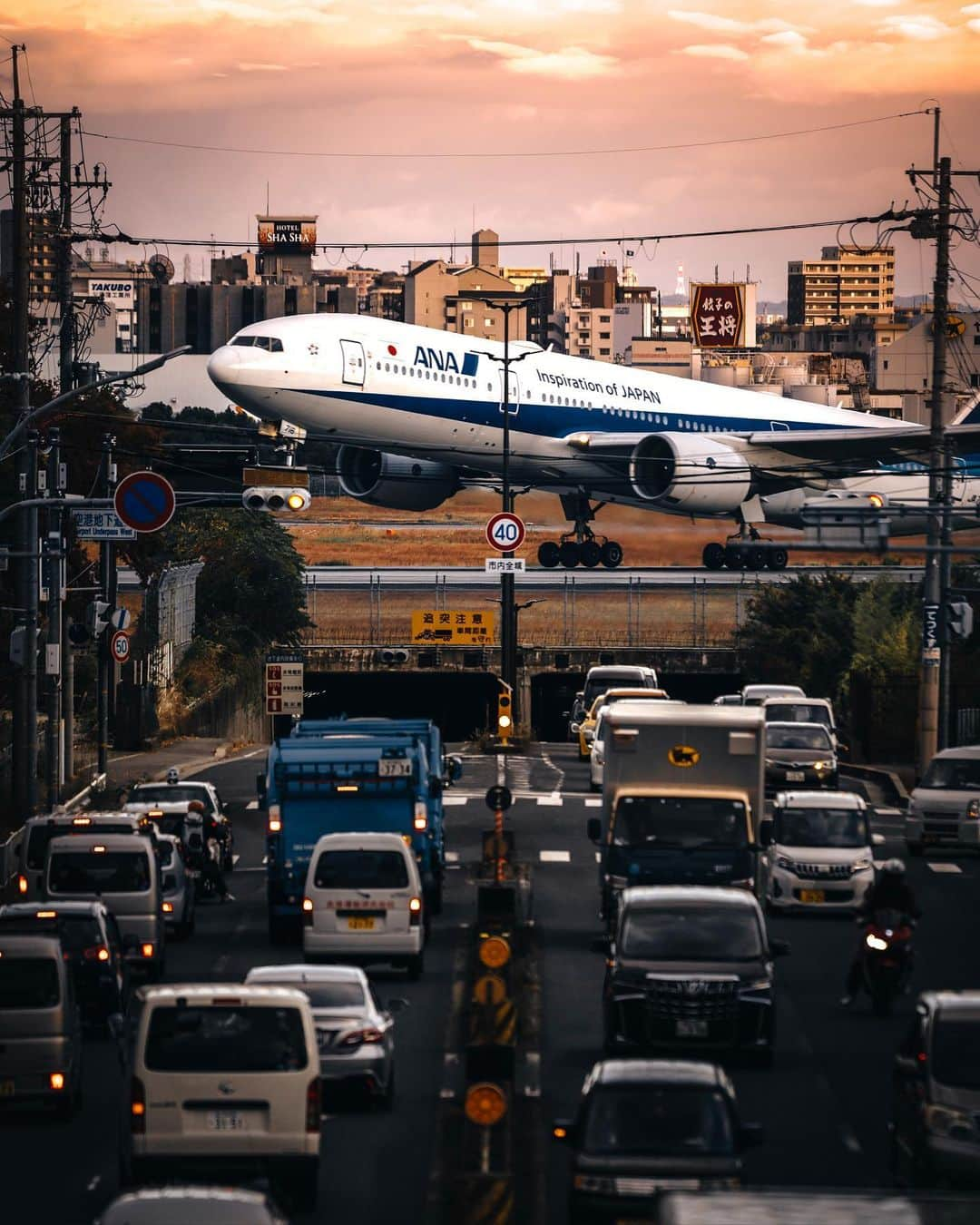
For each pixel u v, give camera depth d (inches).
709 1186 1847.9
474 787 6668.3
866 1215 1346.0
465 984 3575.3
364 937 3540.8
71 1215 2181.3
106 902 3533.5
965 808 5275.6
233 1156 2117.4
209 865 4559.5
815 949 4067.4
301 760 3983.8
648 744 4008.4
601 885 4035.4
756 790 4003.4
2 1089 2583.7
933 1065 2217.0
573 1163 2000.5
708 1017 2947.8
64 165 6919.3
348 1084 2625.5
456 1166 2384.4
